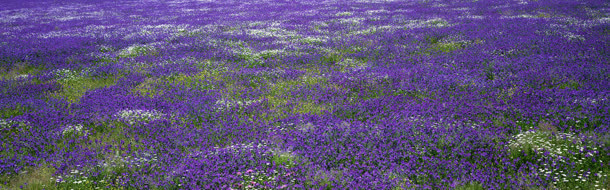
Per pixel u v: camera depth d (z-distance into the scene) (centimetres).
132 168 754
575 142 757
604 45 1681
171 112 1077
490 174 681
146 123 978
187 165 741
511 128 880
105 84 1441
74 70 1633
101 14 4512
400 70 1433
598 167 677
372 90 1238
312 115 1007
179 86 1348
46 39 2569
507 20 2705
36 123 1000
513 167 705
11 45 2312
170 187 679
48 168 764
